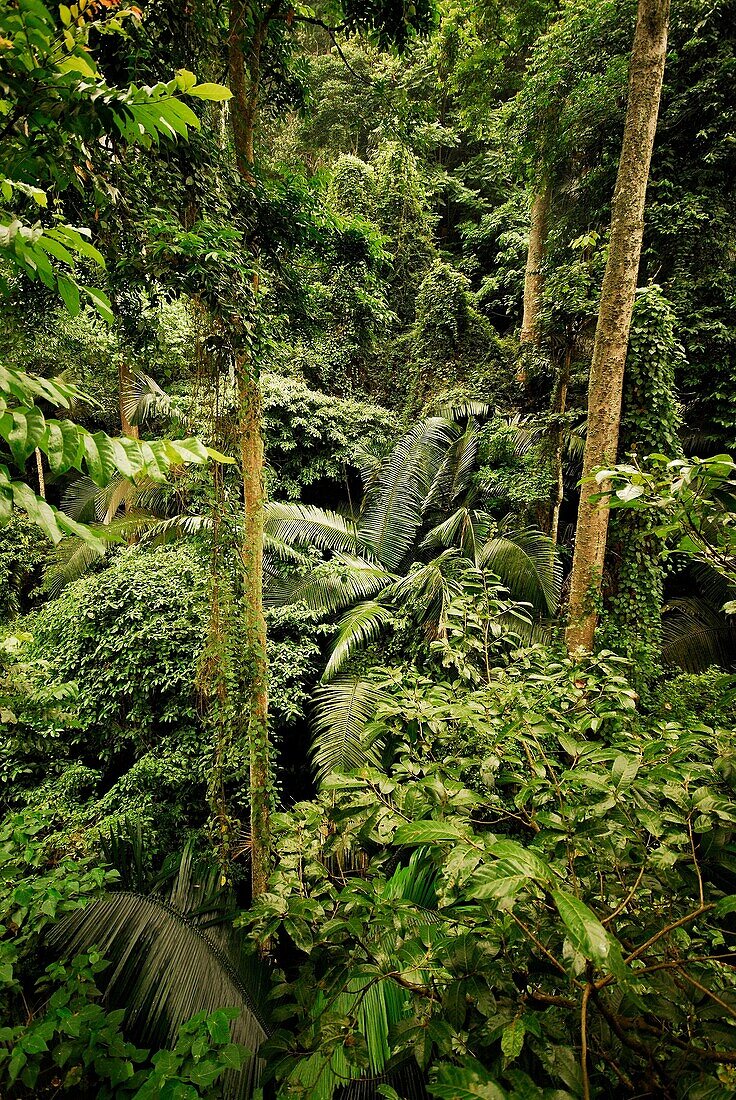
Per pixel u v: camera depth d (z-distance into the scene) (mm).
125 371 6898
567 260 9492
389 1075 1705
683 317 7402
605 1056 1039
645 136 5262
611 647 5777
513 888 803
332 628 5906
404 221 11922
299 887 1479
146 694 5078
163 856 4461
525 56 12281
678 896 1229
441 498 7730
